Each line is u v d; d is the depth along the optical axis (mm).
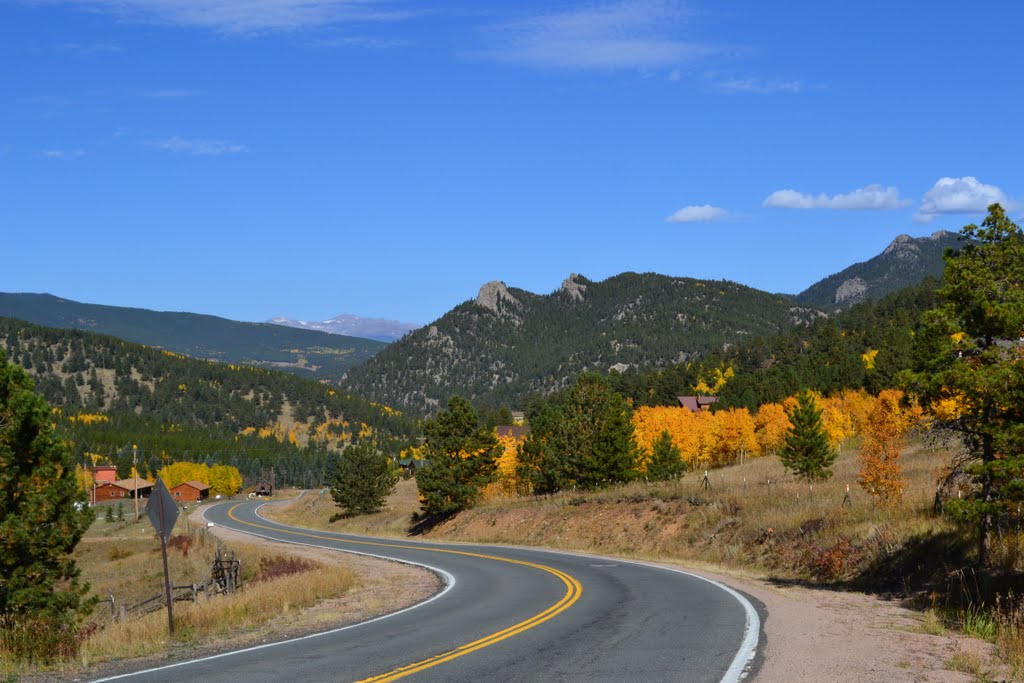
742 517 32562
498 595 20094
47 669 11562
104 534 85625
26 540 21188
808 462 56438
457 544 46844
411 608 18109
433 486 59469
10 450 21734
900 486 30719
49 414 22969
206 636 14680
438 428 60562
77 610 22484
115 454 174125
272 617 17234
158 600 29516
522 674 9922
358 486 84562
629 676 9625
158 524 15391
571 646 11859
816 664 10055
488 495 72875
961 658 10125
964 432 17344
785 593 18797
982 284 16734
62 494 22219
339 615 17203
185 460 185000
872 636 12219
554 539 42594
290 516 104500
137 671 10852
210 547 55406
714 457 87875
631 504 41844
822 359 168375
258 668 10672
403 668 10445
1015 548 16672
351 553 42656
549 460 62812
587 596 18859
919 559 19734
